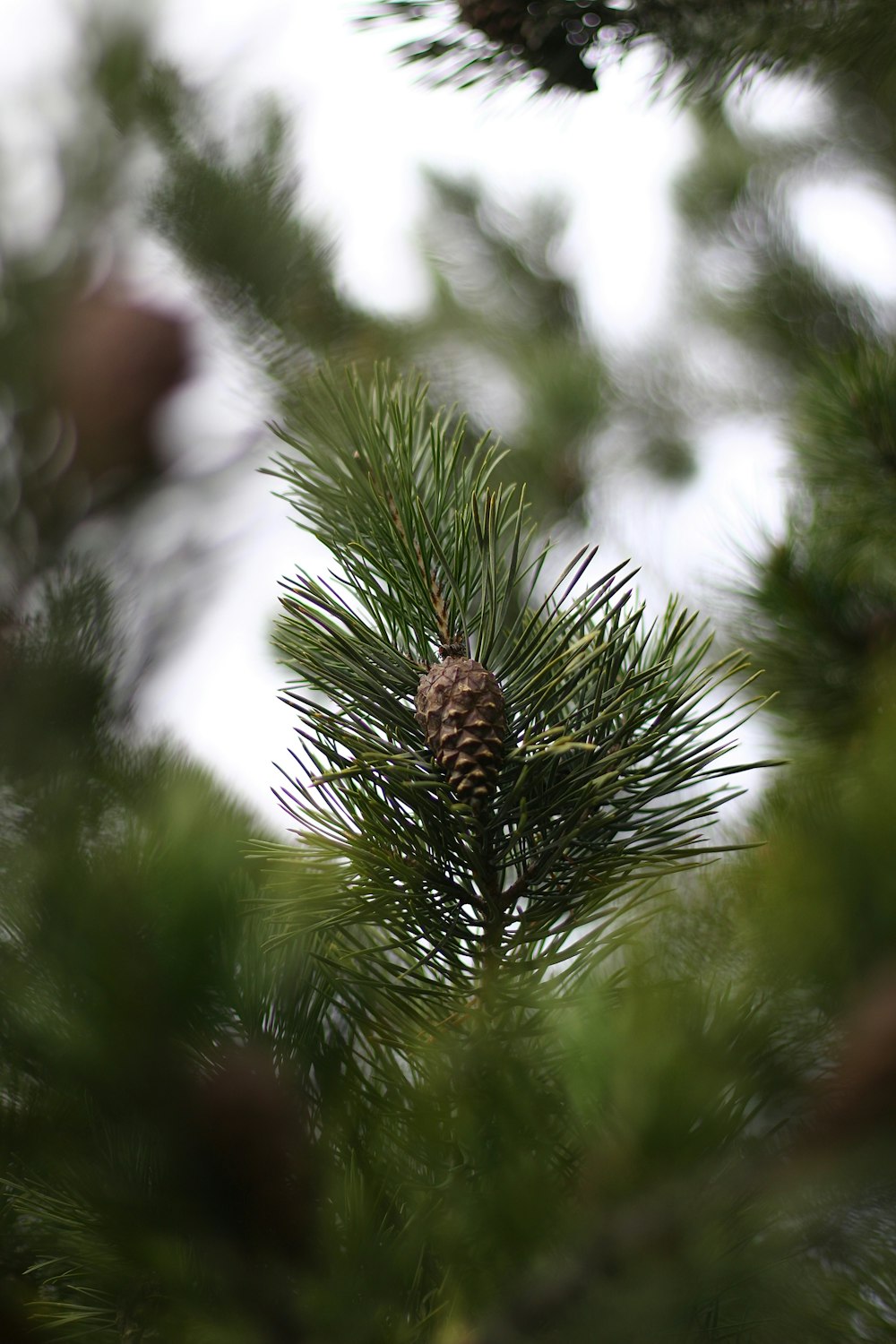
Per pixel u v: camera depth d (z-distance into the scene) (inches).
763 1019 48.4
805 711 62.9
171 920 50.8
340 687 51.3
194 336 79.7
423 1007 51.1
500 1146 49.8
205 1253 50.7
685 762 50.4
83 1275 51.4
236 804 55.1
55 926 50.8
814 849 49.3
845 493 62.3
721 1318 50.3
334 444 52.5
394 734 51.2
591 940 50.8
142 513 71.1
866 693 60.8
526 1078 49.8
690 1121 47.9
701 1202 48.3
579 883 50.5
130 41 89.7
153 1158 50.9
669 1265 48.5
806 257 144.4
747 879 50.0
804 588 62.6
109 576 62.9
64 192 87.0
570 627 51.1
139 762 56.7
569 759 51.0
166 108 88.9
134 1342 51.4
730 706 63.9
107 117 89.4
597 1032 48.6
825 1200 48.8
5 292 78.4
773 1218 48.7
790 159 147.9
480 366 133.4
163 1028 50.7
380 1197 50.8
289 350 82.8
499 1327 49.3
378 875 50.7
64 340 75.4
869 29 58.1
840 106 135.6
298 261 88.4
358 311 95.7
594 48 59.0
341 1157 51.0
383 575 51.9
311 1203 50.8
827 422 61.9
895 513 61.8
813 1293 50.4
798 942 48.7
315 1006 51.9
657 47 58.9
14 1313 52.4
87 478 71.1
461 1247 49.8
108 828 54.6
